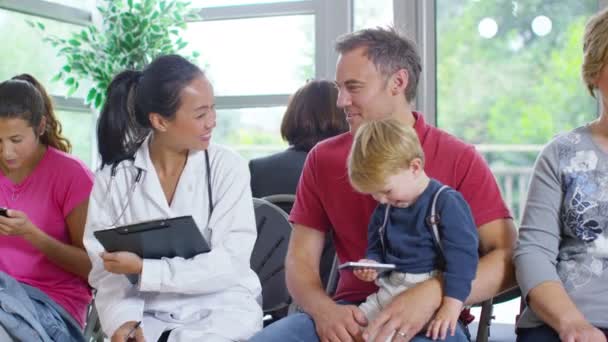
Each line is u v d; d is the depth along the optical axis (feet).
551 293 5.94
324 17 13.80
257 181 9.04
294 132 9.05
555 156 6.45
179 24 13.92
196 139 6.60
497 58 12.67
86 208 7.83
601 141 6.36
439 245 5.77
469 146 6.56
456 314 5.56
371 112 6.57
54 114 8.22
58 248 7.60
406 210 5.92
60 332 7.18
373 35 6.61
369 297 6.06
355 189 6.11
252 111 14.47
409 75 6.61
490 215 6.35
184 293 6.40
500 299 7.04
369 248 6.16
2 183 7.84
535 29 12.43
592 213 6.20
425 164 6.48
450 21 12.86
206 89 6.59
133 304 6.41
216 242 6.56
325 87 9.03
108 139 6.99
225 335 6.23
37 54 13.83
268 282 7.72
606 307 6.03
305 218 6.93
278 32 14.24
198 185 6.78
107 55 13.71
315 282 6.58
